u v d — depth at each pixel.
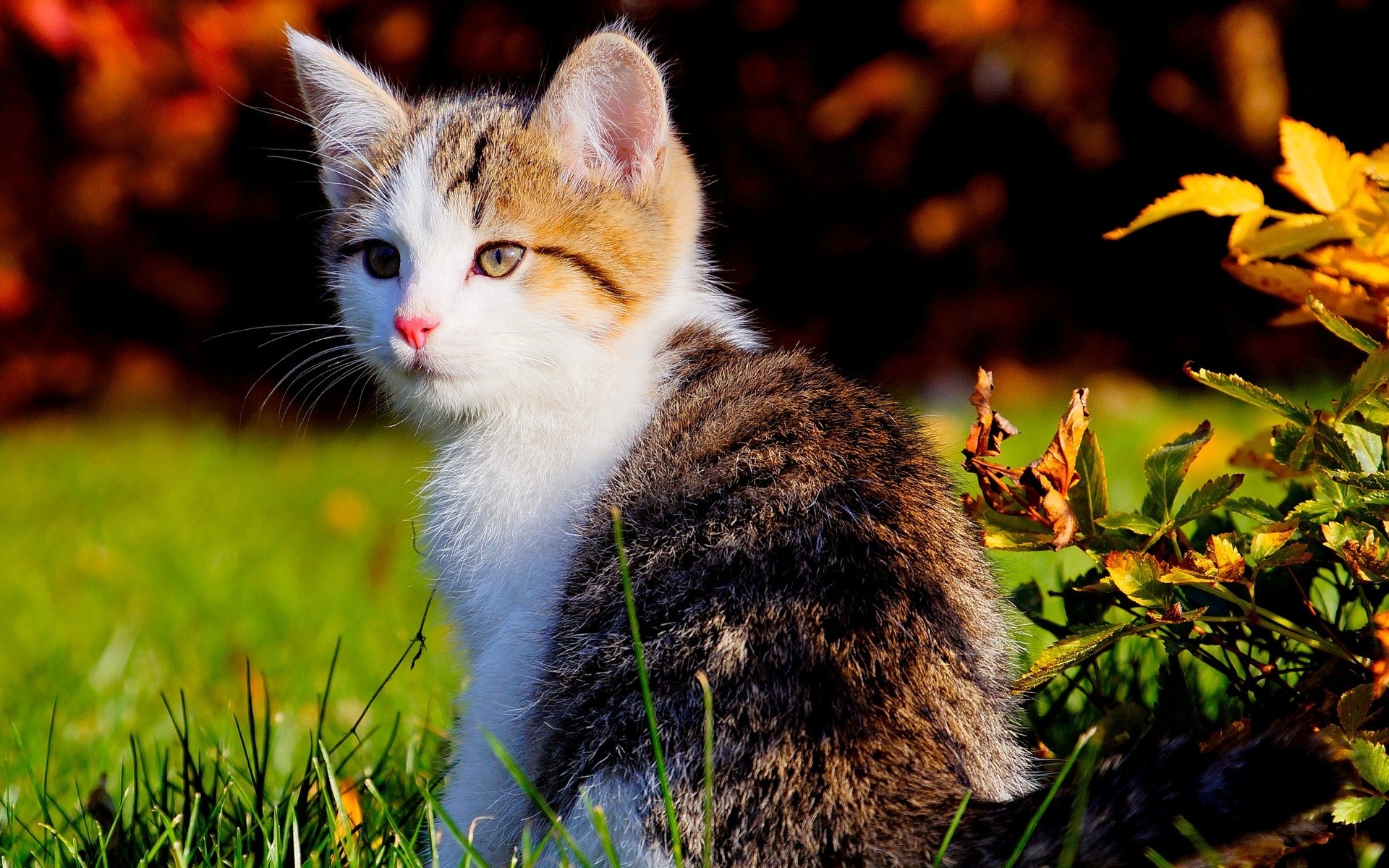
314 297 11.23
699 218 4.06
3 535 7.46
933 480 3.15
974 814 2.55
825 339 10.85
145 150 10.45
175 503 8.05
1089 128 9.37
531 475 3.44
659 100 3.70
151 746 4.43
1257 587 2.90
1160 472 2.80
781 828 2.59
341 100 3.95
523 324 3.52
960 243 10.23
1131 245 10.27
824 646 2.72
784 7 9.48
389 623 5.54
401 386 3.77
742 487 3.01
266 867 3.02
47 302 11.58
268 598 6.03
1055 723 3.42
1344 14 9.02
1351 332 2.67
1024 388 10.26
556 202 3.60
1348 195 2.88
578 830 2.81
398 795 3.74
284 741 4.42
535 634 3.20
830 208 10.30
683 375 3.50
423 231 3.61
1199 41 8.89
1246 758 2.41
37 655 5.30
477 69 9.82
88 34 8.50
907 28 8.98
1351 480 2.55
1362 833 2.64
